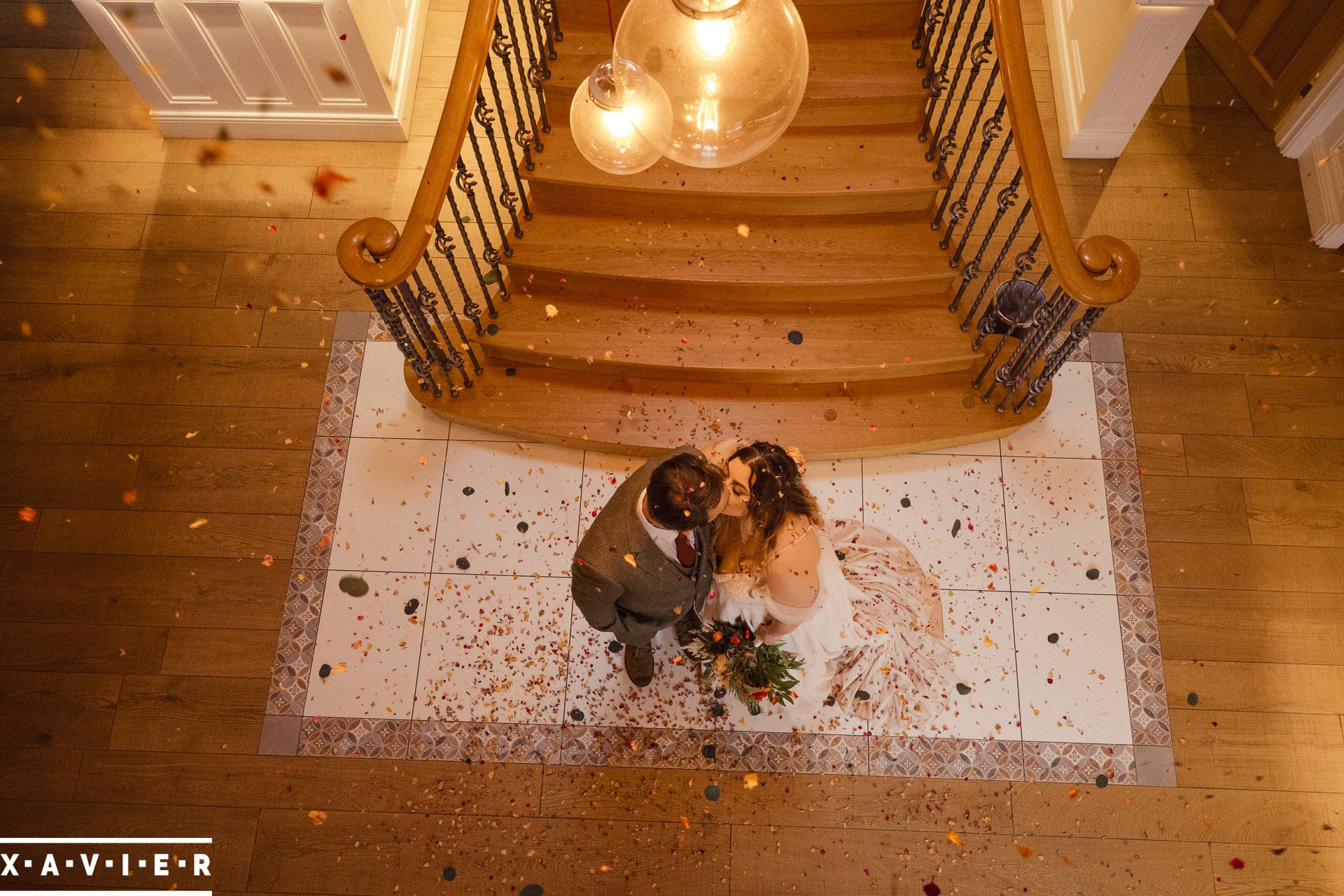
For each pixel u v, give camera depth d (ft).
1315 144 13.47
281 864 10.53
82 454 12.39
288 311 13.19
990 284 12.73
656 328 12.05
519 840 10.63
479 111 10.54
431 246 13.38
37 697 11.19
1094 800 10.71
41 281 13.35
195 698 11.21
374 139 14.28
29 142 14.30
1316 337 12.88
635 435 12.00
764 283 11.71
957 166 11.33
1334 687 11.18
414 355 11.50
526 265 11.82
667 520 7.46
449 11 15.07
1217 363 12.74
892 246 12.00
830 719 11.06
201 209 13.83
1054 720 11.05
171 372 12.83
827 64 11.97
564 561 11.83
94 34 15.08
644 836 10.64
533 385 12.25
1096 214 13.66
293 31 12.61
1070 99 13.84
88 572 11.79
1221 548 11.80
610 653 11.39
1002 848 10.54
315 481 12.23
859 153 11.98
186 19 12.48
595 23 12.20
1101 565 11.73
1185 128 14.23
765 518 8.45
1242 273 13.28
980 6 10.62
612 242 12.05
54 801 10.76
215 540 11.94
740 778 10.86
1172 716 11.06
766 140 4.81
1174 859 10.48
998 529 11.89
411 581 11.74
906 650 11.25
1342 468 12.14
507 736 11.06
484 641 11.45
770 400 12.17
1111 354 12.80
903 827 10.64
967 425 11.98
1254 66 13.99
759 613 9.79
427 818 10.72
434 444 12.42
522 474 12.25
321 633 11.50
